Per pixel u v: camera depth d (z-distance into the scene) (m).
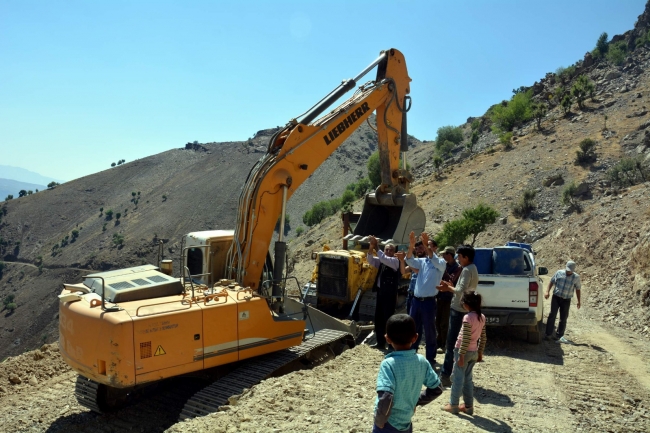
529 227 32.41
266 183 9.51
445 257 8.88
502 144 52.81
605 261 18.80
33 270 161.00
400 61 12.69
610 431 5.91
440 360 8.70
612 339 11.07
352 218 14.06
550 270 22.00
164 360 6.98
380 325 9.54
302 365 9.14
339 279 12.42
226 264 9.62
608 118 46.91
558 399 7.00
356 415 5.96
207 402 7.07
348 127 11.26
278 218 9.86
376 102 12.06
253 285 9.48
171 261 8.80
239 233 9.45
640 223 18.66
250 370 7.92
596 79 62.00
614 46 69.25
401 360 3.62
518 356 9.33
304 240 51.28
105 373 6.73
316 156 10.50
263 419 5.88
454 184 45.78
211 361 7.51
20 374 9.68
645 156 33.97
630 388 7.60
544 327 12.02
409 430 3.62
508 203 37.09
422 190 48.47
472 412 6.22
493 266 10.31
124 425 7.60
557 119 52.78
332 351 9.79
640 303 13.33
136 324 6.73
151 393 8.80
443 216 39.00
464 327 6.02
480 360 6.21
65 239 177.88
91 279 8.12
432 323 7.78
